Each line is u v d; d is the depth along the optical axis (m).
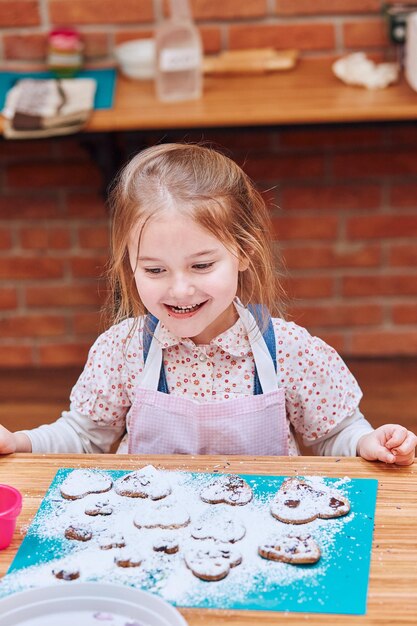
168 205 1.38
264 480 1.33
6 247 3.28
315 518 1.23
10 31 3.03
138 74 2.90
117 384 1.64
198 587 1.11
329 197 3.20
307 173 3.17
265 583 1.11
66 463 1.39
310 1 2.98
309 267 3.28
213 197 1.43
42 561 1.16
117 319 1.66
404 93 2.73
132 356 1.63
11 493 1.23
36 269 3.30
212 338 1.60
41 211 3.23
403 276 3.29
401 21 2.88
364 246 3.26
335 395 1.63
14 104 2.72
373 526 1.21
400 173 3.16
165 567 1.14
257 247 1.55
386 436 1.40
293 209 3.22
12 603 1.04
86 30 3.04
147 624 1.03
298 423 1.66
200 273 1.40
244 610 1.07
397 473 1.34
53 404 3.17
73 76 2.96
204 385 1.61
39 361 3.42
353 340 3.37
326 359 1.64
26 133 2.63
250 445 1.59
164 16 3.02
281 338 1.61
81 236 3.26
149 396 1.59
